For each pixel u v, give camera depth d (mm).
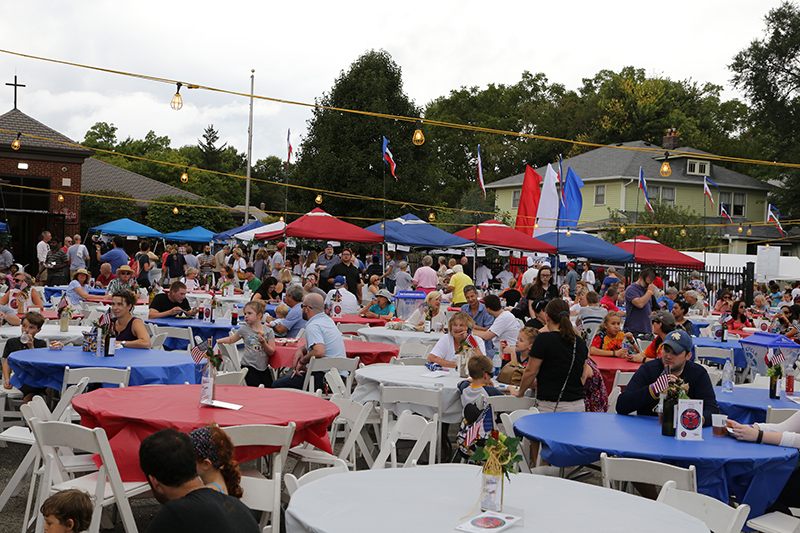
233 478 3416
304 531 3027
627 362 8953
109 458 4164
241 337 8961
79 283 13656
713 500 3553
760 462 4398
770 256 28406
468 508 3275
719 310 21438
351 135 40531
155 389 5781
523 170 62031
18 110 32000
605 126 56875
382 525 3004
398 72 42375
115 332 8203
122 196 36531
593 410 6402
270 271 22406
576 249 22766
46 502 3459
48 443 4406
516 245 20984
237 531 2941
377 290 17438
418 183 41219
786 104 44406
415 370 7789
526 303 12602
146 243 19438
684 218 36656
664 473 4074
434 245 21203
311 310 8305
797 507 5137
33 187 30625
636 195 42375
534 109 66188
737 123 60719
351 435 5359
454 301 16047
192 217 37938
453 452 7293
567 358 6141
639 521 3191
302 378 8195
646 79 62281
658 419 5594
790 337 14055
